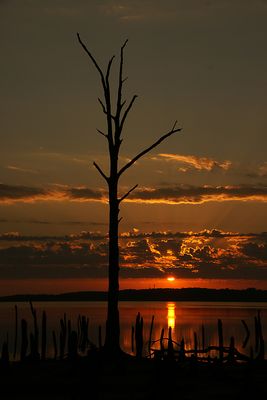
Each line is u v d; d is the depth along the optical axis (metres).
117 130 41.53
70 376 31.50
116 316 39.91
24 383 29.69
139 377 31.84
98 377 27.52
